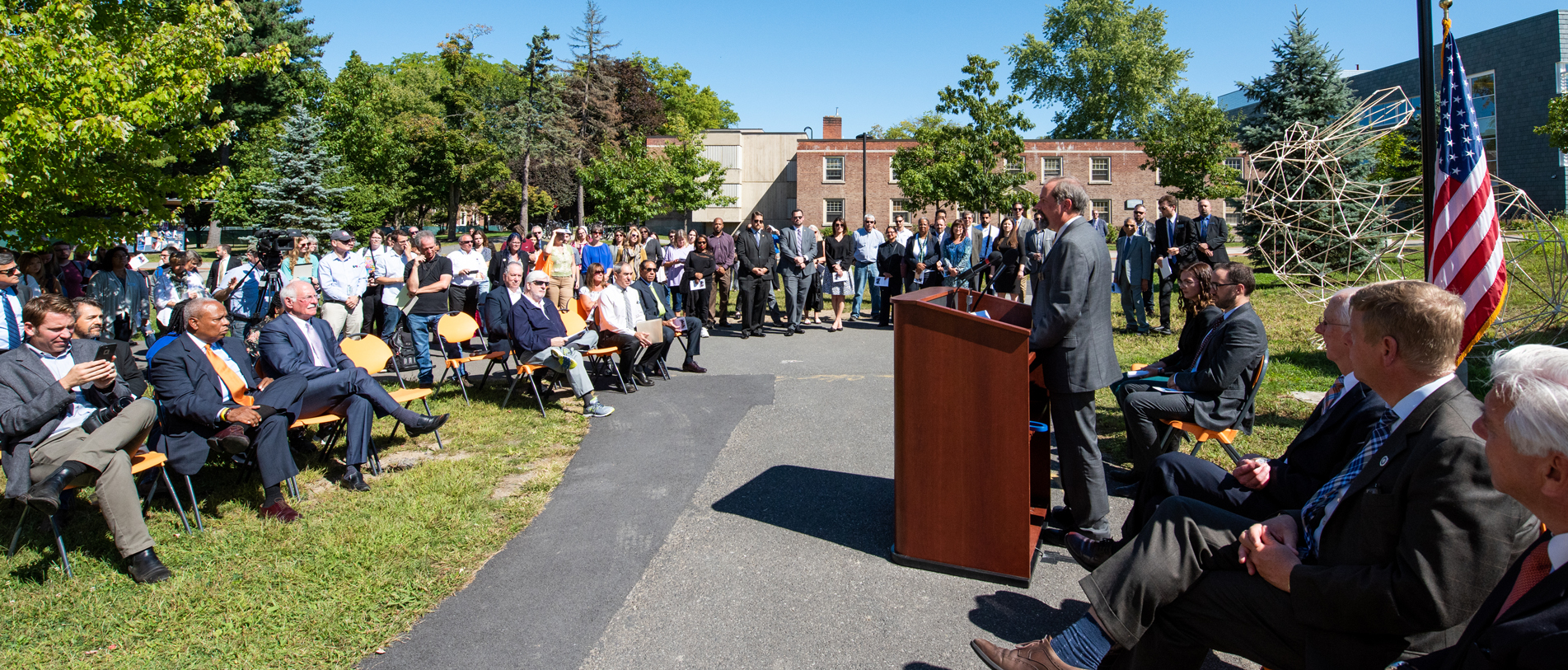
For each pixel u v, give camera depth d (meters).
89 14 8.52
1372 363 2.26
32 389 4.20
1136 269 10.99
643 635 3.35
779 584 3.78
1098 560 3.49
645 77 57.69
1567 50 31.02
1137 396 4.70
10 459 4.03
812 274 12.31
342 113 40.88
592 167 31.03
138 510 3.82
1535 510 1.62
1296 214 13.21
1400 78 35.59
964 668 3.07
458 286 10.30
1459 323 2.12
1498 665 1.56
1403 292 2.19
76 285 10.29
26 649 3.20
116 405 4.62
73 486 3.84
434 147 45.00
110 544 4.18
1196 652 2.60
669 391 8.06
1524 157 32.59
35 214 8.62
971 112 19.03
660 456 5.83
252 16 35.00
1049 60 47.25
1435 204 4.93
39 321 4.36
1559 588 1.53
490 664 3.14
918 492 3.87
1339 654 2.20
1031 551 3.74
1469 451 1.96
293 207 30.08
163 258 13.44
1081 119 47.03
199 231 41.22
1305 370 8.21
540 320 7.29
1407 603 2.01
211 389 4.72
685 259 13.92
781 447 6.01
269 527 4.41
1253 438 5.86
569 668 3.12
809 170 40.97
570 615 3.52
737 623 3.43
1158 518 2.60
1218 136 23.67
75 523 4.43
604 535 4.39
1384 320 2.20
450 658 3.19
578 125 47.03
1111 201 39.66
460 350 9.29
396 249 10.61
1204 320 5.18
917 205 24.52
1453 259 4.82
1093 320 3.83
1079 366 3.82
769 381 8.49
